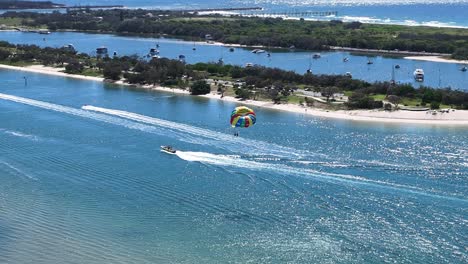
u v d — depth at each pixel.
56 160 118.06
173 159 117.50
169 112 158.12
